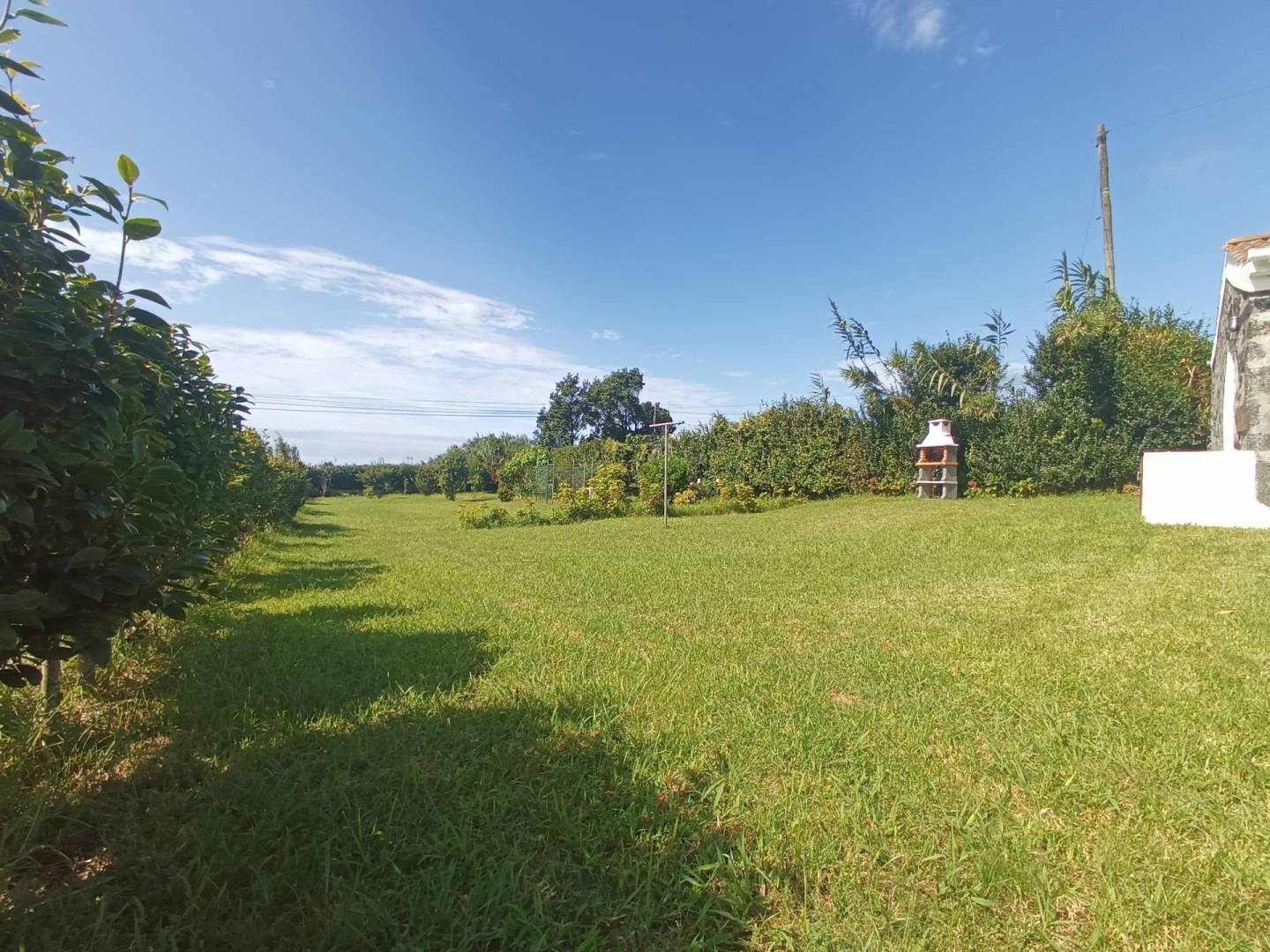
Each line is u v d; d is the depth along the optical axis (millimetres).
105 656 1769
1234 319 8375
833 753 2693
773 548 9234
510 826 2148
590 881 1901
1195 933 1677
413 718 3059
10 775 2348
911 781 2443
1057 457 14031
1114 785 2395
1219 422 10742
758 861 1961
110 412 1819
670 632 4762
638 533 12516
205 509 4098
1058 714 3023
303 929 1642
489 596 6289
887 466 17516
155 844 2021
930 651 4137
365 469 44312
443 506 29641
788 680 3605
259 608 5809
